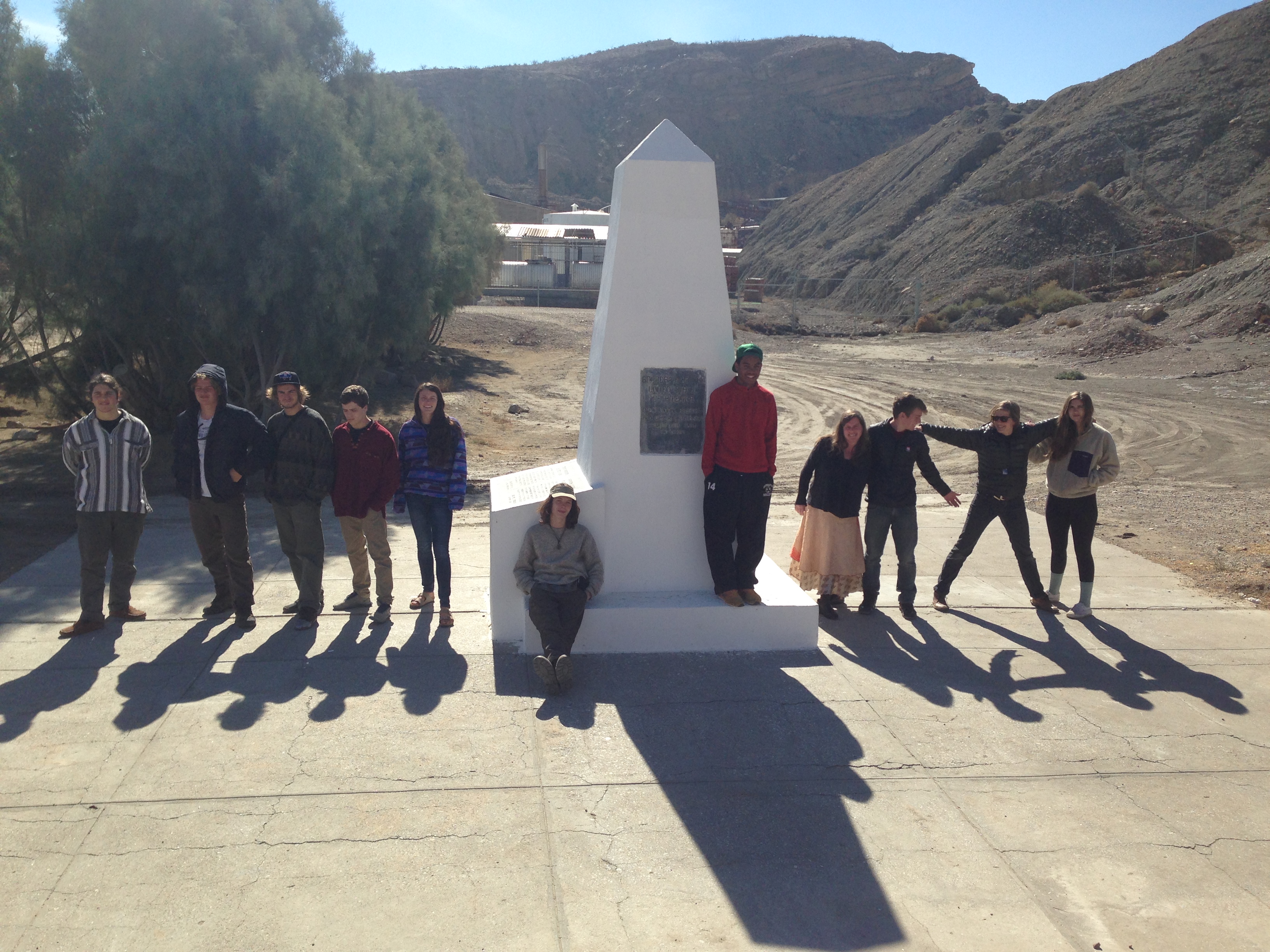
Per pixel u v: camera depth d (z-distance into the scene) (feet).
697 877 11.19
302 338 42.55
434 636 19.34
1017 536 21.48
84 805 12.46
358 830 12.01
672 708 15.99
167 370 46.98
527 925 10.23
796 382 84.74
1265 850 11.93
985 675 17.84
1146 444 51.75
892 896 10.88
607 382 19.08
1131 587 24.13
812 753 14.44
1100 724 15.61
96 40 41.73
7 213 43.27
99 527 19.01
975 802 13.03
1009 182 195.83
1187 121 186.09
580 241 178.91
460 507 20.11
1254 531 30.83
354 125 52.34
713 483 18.38
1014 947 10.03
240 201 41.16
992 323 138.00
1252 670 18.25
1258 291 98.99
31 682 16.52
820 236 254.27
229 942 9.83
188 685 16.55
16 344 47.11
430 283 53.62
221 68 40.55
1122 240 159.33
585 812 12.59
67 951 9.65
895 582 24.67
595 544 18.21
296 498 19.16
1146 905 10.77
